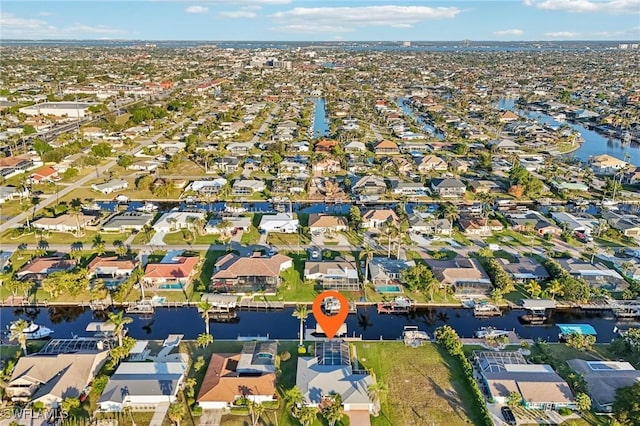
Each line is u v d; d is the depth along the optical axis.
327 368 100.12
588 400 90.81
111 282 134.38
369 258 140.62
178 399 94.44
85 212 184.12
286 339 115.12
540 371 100.12
